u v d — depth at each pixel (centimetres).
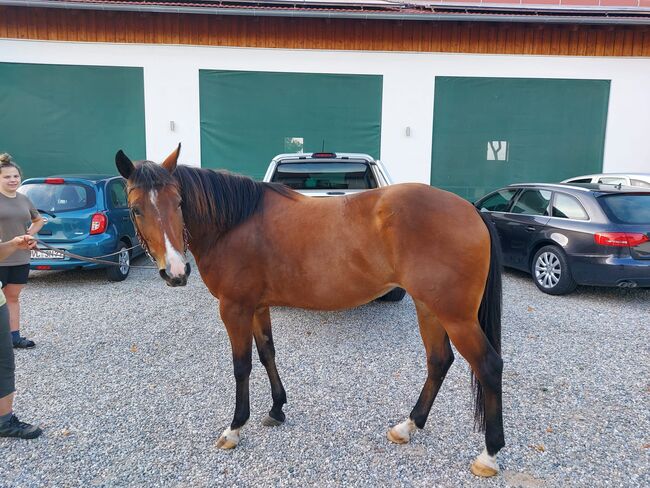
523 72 1025
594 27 1006
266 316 295
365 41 1009
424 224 234
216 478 237
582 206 570
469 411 304
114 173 1034
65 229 601
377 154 1050
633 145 1052
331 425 288
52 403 313
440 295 231
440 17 948
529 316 509
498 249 249
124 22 983
